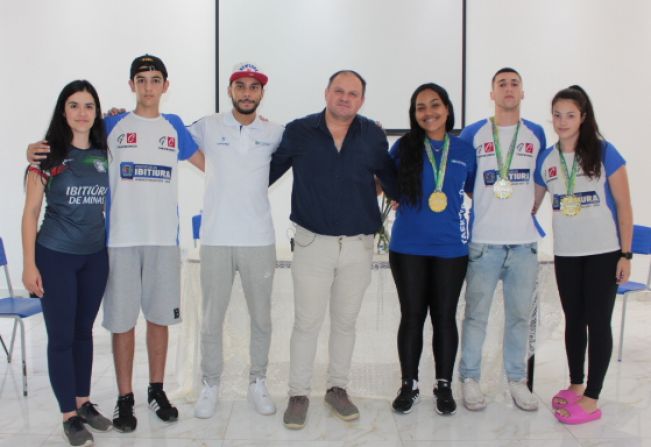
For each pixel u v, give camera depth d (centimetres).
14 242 443
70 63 435
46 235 210
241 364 272
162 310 234
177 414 243
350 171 226
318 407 257
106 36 435
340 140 228
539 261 271
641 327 389
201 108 446
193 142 239
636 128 452
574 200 235
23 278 209
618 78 447
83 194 212
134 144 223
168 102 444
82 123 208
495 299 276
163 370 247
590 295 237
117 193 224
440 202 234
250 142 232
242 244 232
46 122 438
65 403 217
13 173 440
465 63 446
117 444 221
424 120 232
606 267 232
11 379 293
